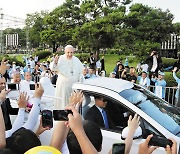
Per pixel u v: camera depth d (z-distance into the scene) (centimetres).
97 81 496
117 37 3183
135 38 3191
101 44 3312
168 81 1288
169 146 222
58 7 3766
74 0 3709
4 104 411
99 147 236
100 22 3142
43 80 662
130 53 3138
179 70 1455
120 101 445
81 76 684
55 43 4228
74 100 257
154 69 1321
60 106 534
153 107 459
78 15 3638
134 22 3170
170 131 420
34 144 218
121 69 1422
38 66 1759
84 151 184
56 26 3828
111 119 454
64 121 226
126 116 442
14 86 515
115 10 3312
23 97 315
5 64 377
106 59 4009
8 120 414
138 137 395
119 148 195
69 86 650
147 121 421
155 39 3322
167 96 1018
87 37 3341
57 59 652
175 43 3906
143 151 230
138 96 466
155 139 228
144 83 1059
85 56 3812
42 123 269
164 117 446
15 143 216
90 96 466
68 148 227
